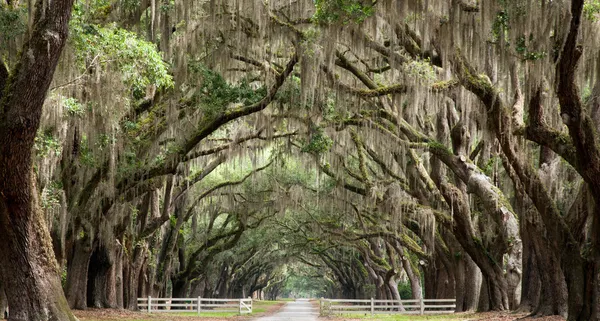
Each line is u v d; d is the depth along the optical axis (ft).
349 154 121.80
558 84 58.90
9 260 50.72
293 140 119.24
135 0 79.77
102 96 72.59
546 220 71.87
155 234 154.40
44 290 51.26
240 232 178.29
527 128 66.33
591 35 66.23
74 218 92.99
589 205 67.05
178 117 91.91
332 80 86.99
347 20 69.82
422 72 77.56
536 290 94.27
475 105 90.22
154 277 162.09
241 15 84.02
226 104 83.82
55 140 68.39
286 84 92.38
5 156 46.75
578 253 68.90
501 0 62.03
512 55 66.28
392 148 98.63
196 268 180.86
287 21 84.38
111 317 104.42
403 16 69.87
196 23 84.99
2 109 45.98
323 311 152.66
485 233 116.47
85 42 63.00
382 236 143.23
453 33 68.69
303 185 140.15
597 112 67.00
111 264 121.80
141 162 92.32
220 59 87.86
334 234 157.17
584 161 59.26
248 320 126.62
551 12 57.16
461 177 94.89
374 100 95.35
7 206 49.44
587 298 66.85
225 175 143.84
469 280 125.49
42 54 44.83
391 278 193.67
